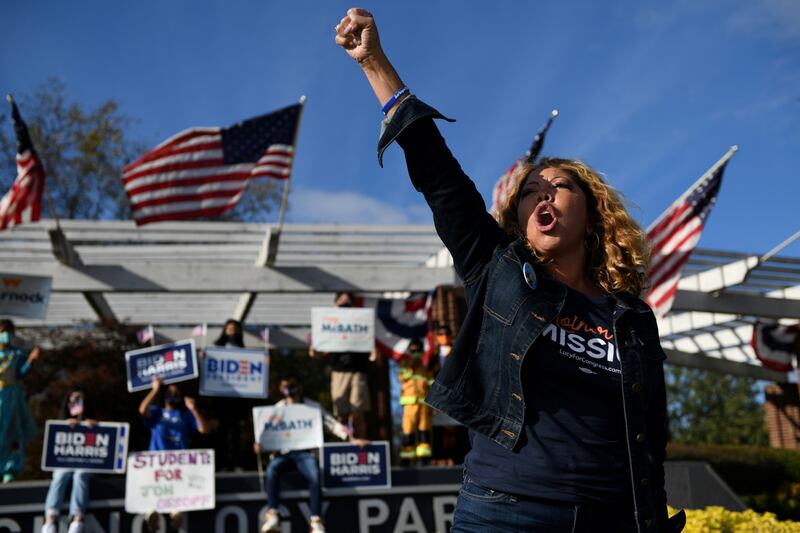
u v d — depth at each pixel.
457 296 13.70
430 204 2.40
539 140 11.03
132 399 15.39
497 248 2.41
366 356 11.74
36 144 26.77
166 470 9.91
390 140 2.28
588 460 2.12
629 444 2.16
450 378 2.29
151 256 13.48
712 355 22.64
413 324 13.48
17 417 10.33
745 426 45.41
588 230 2.59
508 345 2.22
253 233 13.06
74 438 9.67
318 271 12.84
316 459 11.01
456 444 12.50
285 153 11.25
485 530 2.12
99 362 15.71
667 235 13.74
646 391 2.27
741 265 15.58
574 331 2.26
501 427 2.18
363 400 11.46
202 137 11.09
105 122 27.67
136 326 16.70
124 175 10.87
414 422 11.46
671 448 19.97
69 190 27.34
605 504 2.11
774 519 6.86
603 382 2.20
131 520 9.77
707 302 16.25
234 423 11.16
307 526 10.30
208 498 9.95
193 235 12.95
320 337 11.42
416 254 14.06
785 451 20.17
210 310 16.67
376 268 13.08
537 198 2.45
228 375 10.76
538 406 2.17
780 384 23.47
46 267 12.05
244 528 10.14
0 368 10.34
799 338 18.41
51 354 15.69
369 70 2.40
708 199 13.48
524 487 2.09
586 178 2.61
